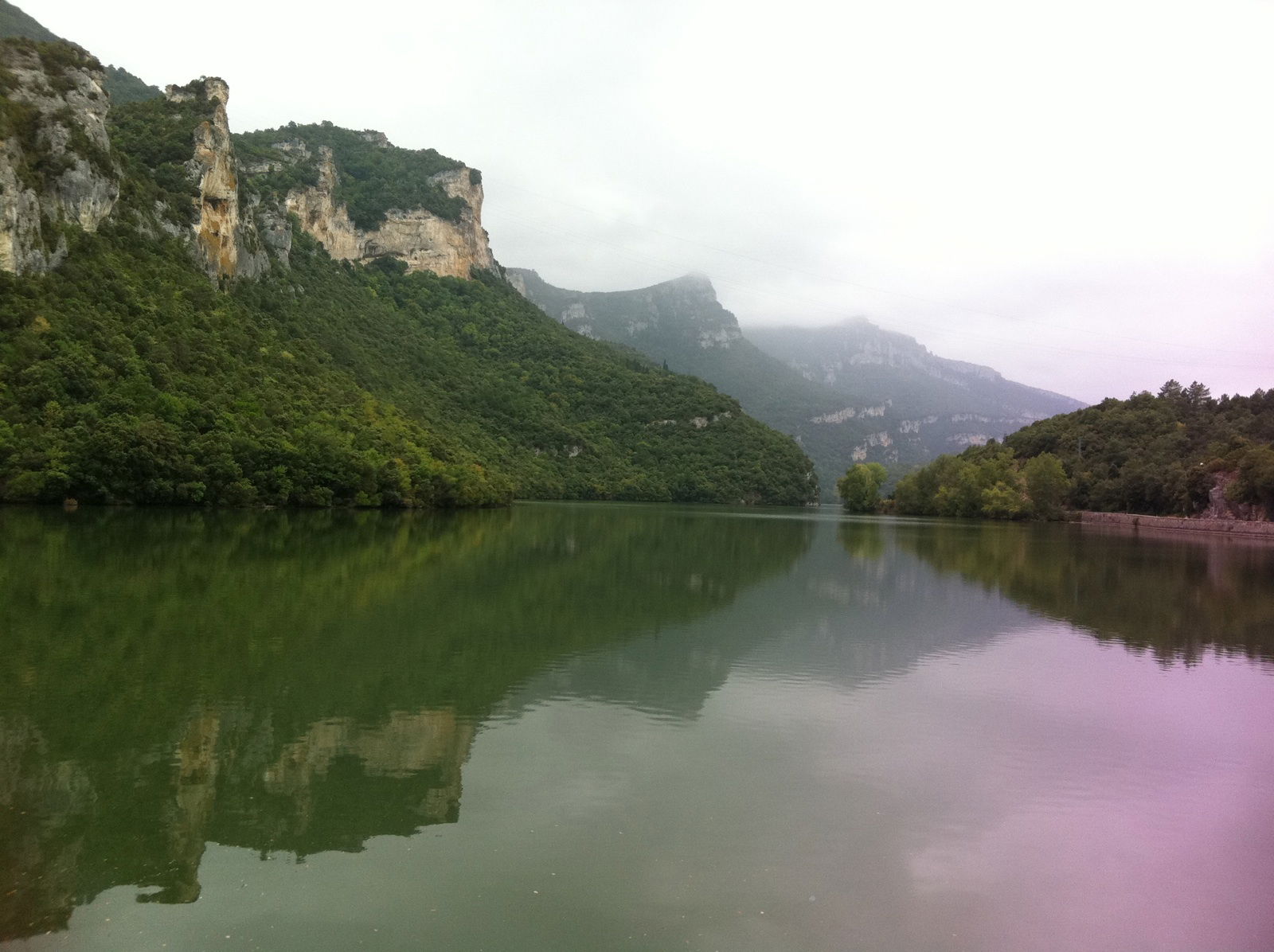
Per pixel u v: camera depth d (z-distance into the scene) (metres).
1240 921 11.27
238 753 15.84
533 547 55.94
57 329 67.94
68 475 60.97
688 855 12.41
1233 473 114.81
